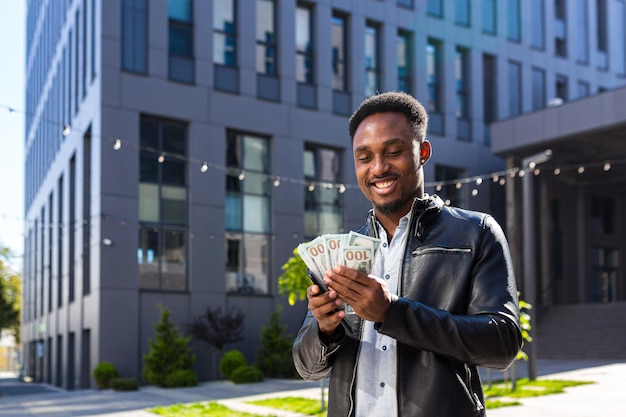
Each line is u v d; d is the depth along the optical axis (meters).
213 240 22.28
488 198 28.98
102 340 20.14
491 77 30.14
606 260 35.59
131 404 14.74
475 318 1.70
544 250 30.14
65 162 28.67
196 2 22.78
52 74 35.91
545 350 25.22
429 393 1.76
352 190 25.28
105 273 20.36
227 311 22.36
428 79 28.11
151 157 21.75
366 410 1.86
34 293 41.38
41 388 28.52
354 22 25.92
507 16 30.70
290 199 23.98
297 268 10.95
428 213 1.92
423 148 2.00
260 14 24.27
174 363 19.86
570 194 33.62
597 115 23.31
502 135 26.27
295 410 11.56
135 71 21.44
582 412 10.33
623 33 35.62
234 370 20.31
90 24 22.72
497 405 10.99
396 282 1.92
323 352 1.92
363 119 1.94
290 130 24.20
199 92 22.50
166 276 21.56
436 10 28.44
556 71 32.19
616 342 23.98
